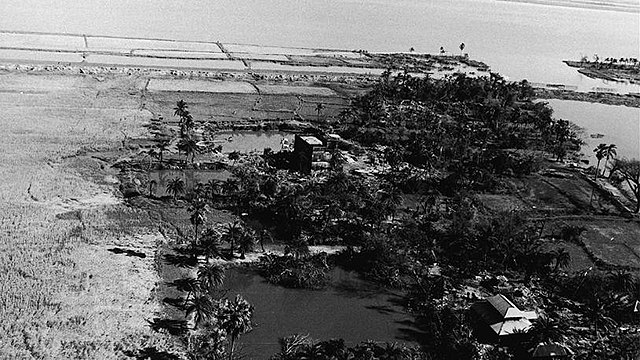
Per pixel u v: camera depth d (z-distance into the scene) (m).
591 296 100.19
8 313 81.88
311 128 185.12
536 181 158.75
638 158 189.00
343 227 120.00
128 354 77.19
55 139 150.75
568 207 142.38
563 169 170.38
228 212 123.06
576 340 89.44
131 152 149.38
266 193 129.62
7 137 147.75
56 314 83.12
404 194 141.75
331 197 127.19
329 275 104.56
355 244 115.19
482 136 191.38
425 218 128.25
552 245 120.56
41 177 127.69
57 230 106.31
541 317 89.56
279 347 82.50
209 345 79.44
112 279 93.75
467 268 109.44
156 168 141.50
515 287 104.44
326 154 150.62
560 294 103.81
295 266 102.31
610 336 91.31
